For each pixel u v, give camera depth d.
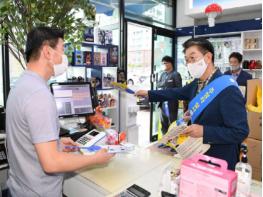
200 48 1.46
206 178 0.87
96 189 1.22
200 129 1.33
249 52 4.70
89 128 1.95
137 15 4.34
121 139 1.73
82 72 3.03
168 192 1.08
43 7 1.75
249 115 2.58
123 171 1.38
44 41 1.11
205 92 1.45
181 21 5.45
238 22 4.68
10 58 2.61
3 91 2.64
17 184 1.17
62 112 2.04
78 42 2.02
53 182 1.17
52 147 1.02
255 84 2.67
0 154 1.87
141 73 4.63
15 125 1.08
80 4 1.92
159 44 5.04
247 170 1.09
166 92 2.05
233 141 1.30
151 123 4.64
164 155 1.63
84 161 1.12
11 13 1.70
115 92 3.38
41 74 1.13
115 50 3.36
